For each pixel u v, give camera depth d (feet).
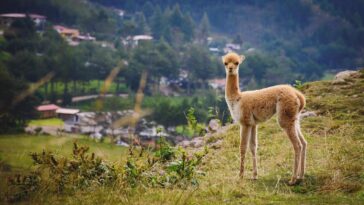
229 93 36.45
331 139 42.29
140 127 166.50
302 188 32.45
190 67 392.68
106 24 489.26
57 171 32.40
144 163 36.01
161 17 532.32
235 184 33.50
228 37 579.48
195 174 35.27
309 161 37.37
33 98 201.87
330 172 34.30
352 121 45.91
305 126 46.50
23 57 311.27
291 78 377.50
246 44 544.21
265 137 45.93
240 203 29.63
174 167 34.76
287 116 34.09
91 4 622.95
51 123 196.65
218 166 40.01
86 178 32.94
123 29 481.87
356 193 30.48
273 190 32.12
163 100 289.74
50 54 338.13
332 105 50.67
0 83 206.28
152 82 356.79
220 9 643.45
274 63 395.14
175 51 421.18
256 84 354.54
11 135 110.32
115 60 354.54
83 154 33.81
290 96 34.17
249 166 38.73
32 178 31.71
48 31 404.57
